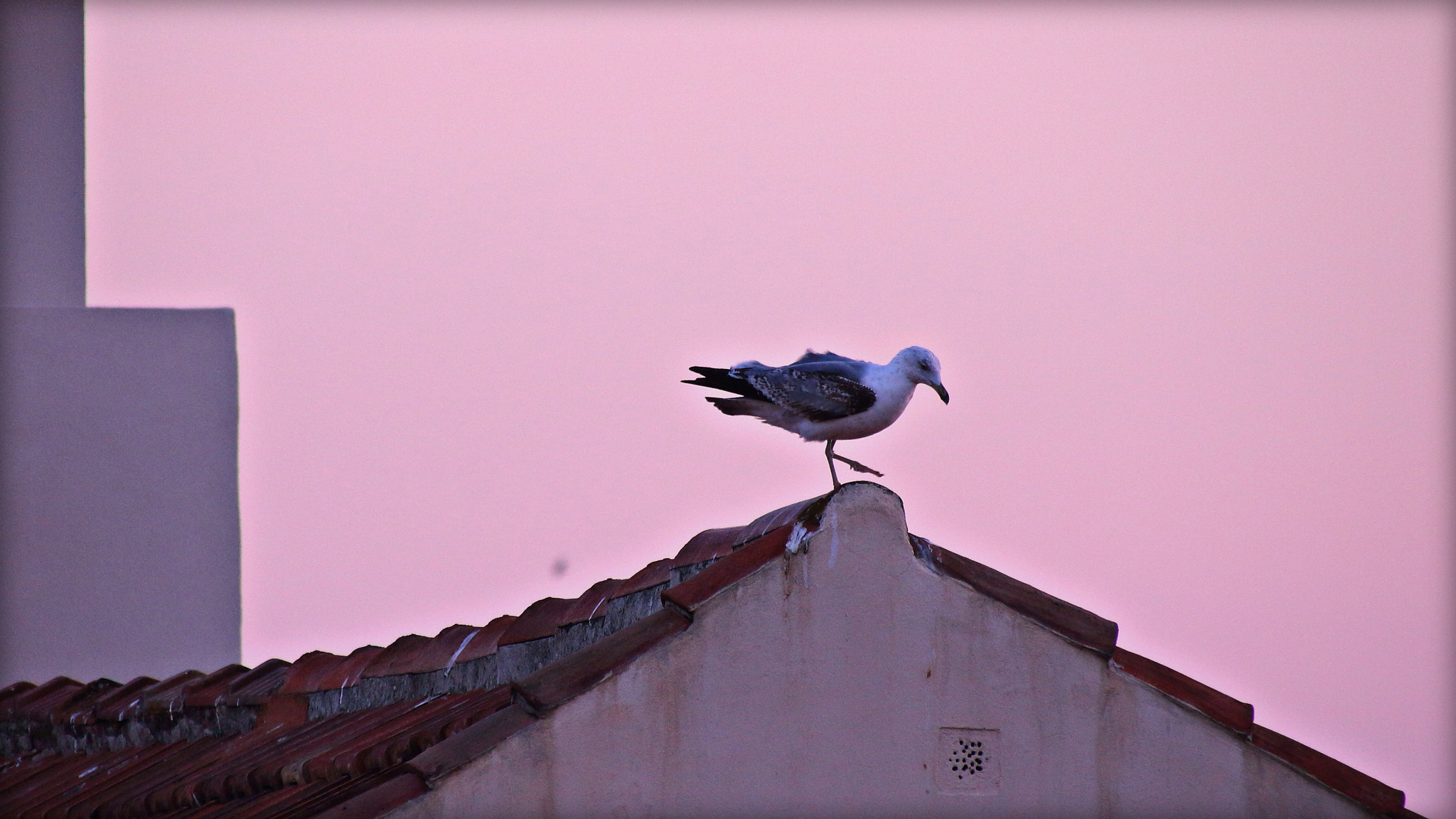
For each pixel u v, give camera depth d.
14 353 19.62
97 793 15.30
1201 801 10.47
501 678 13.55
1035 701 10.45
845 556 10.44
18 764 17.95
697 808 9.99
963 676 10.41
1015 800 10.30
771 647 10.27
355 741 12.88
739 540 11.71
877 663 10.34
